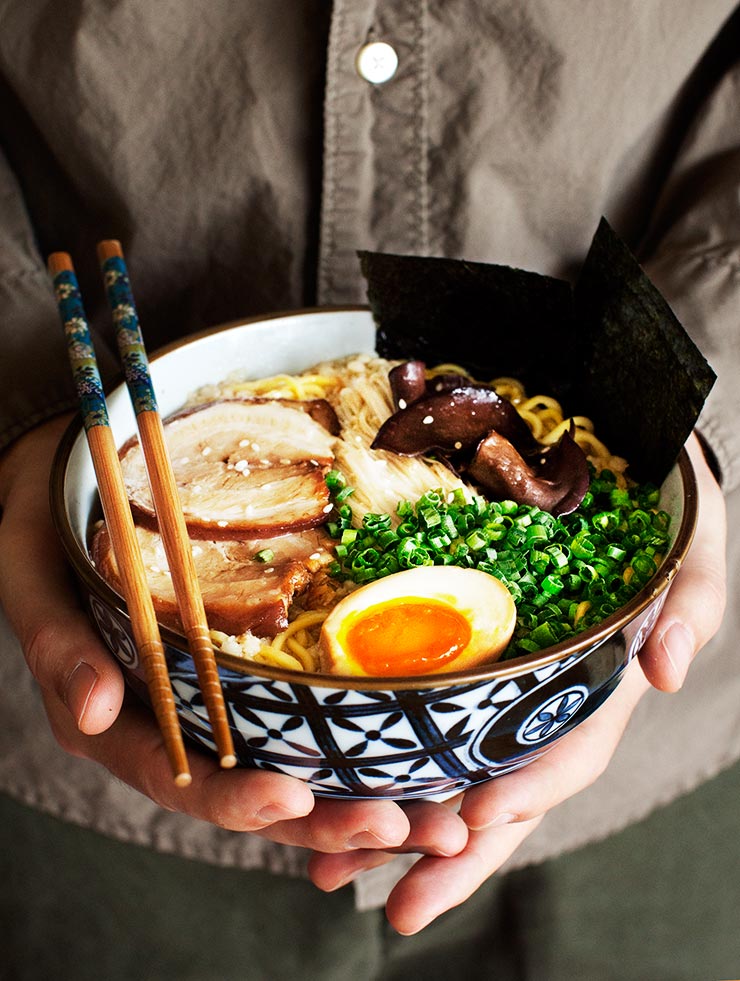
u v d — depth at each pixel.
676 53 0.44
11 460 0.43
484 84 0.43
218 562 0.35
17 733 0.51
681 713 0.54
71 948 0.60
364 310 0.42
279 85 0.43
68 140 0.45
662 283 0.45
